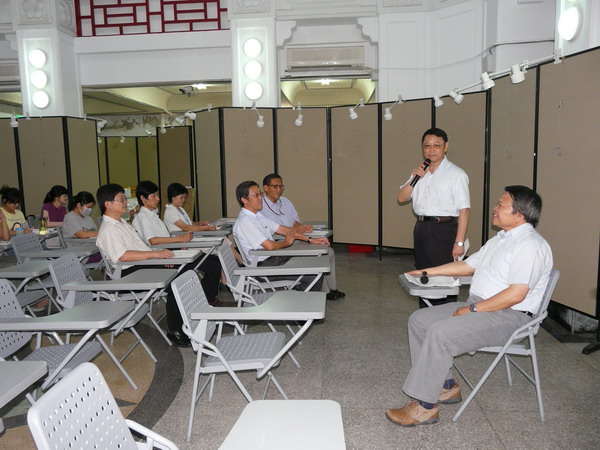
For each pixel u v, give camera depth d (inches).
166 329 160.1
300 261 128.2
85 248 158.4
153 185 173.2
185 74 306.3
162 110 516.7
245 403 108.2
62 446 48.4
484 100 213.3
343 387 115.3
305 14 284.2
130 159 469.1
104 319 84.6
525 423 97.4
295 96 486.3
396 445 91.0
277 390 114.0
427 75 277.4
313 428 51.1
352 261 264.1
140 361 132.6
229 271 132.3
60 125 291.4
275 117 273.0
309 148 276.5
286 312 86.4
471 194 223.5
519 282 90.1
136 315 122.7
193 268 157.6
